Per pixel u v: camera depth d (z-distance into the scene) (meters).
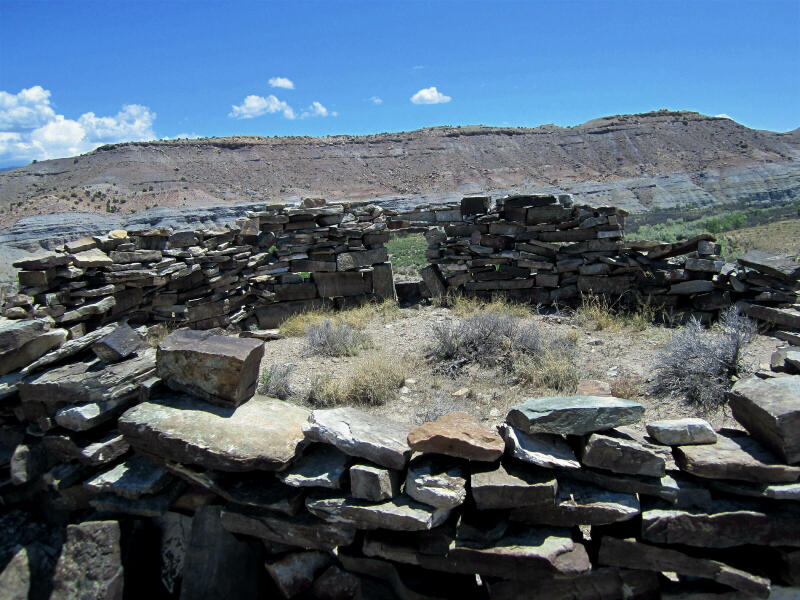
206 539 3.42
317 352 6.92
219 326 8.80
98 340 4.09
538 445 3.05
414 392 5.47
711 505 2.91
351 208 10.02
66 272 7.04
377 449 3.04
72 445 3.68
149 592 3.53
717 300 7.55
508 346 6.20
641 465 2.92
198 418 3.47
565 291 8.90
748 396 3.17
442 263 9.85
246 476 3.38
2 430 4.24
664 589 2.97
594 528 3.09
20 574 3.56
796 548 2.86
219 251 8.84
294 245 9.58
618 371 5.71
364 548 3.09
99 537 3.38
